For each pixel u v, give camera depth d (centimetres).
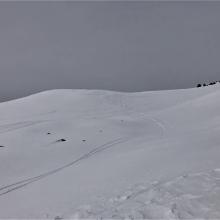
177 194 729
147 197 747
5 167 1633
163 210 650
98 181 1048
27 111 4372
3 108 4703
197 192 723
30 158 1828
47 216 775
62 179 1240
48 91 6081
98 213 709
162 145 1608
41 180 1323
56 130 2792
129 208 697
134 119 3566
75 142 2280
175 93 6194
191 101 4512
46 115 3984
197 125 2708
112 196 819
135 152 1560
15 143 2256
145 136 2495
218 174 839
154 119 3569
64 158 1825
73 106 4678
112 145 2189
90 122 3253
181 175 880
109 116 3834
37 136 2530
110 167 1266
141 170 1077
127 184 912
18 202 993
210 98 4203
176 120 3331
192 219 588
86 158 1792
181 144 1507
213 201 660
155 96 5972
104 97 5497
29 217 798
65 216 739
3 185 1305
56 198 940
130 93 6397
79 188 1007
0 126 3122
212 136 1611
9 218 823
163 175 930
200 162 1023
